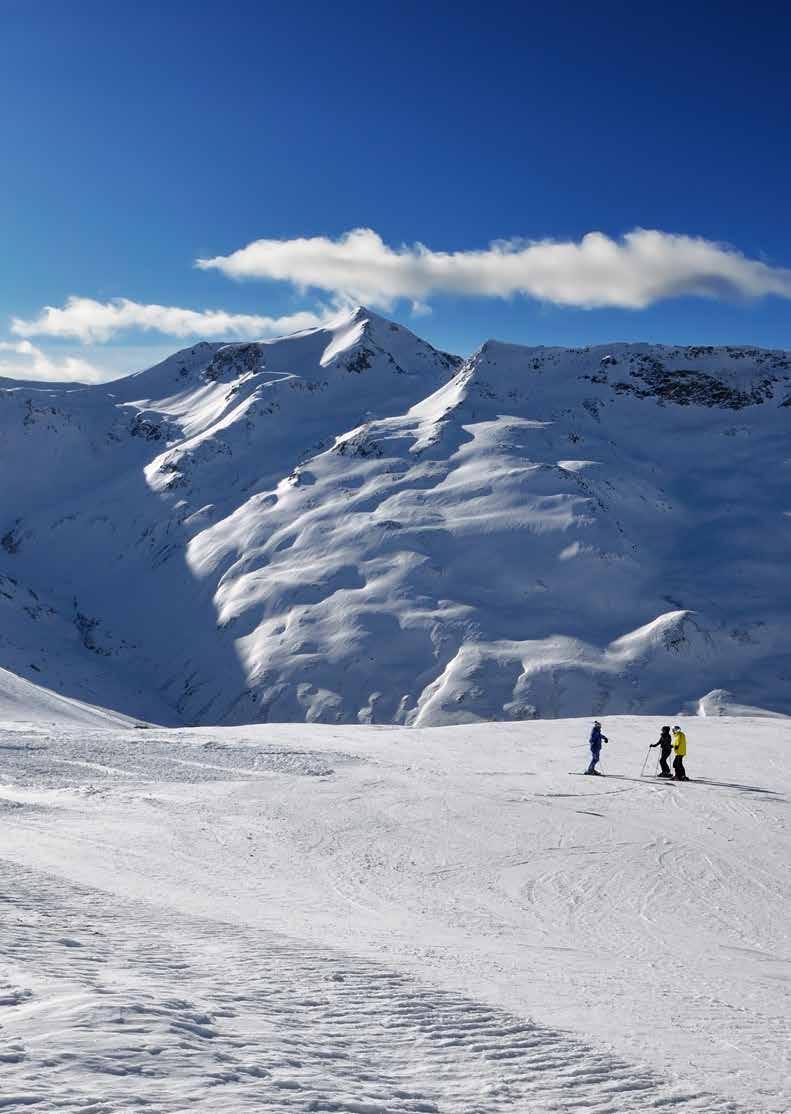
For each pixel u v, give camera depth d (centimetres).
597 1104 616
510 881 2161
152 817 2936
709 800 3177
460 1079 633
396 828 2772
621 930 1747
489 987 1078
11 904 1287
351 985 923
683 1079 721
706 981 1307
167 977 833
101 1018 582
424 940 1498
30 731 5153
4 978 709
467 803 3158
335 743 4962
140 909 1438
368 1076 589
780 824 2812
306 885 2056
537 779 3662
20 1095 422
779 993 1241
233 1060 549
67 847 2389
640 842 2581
